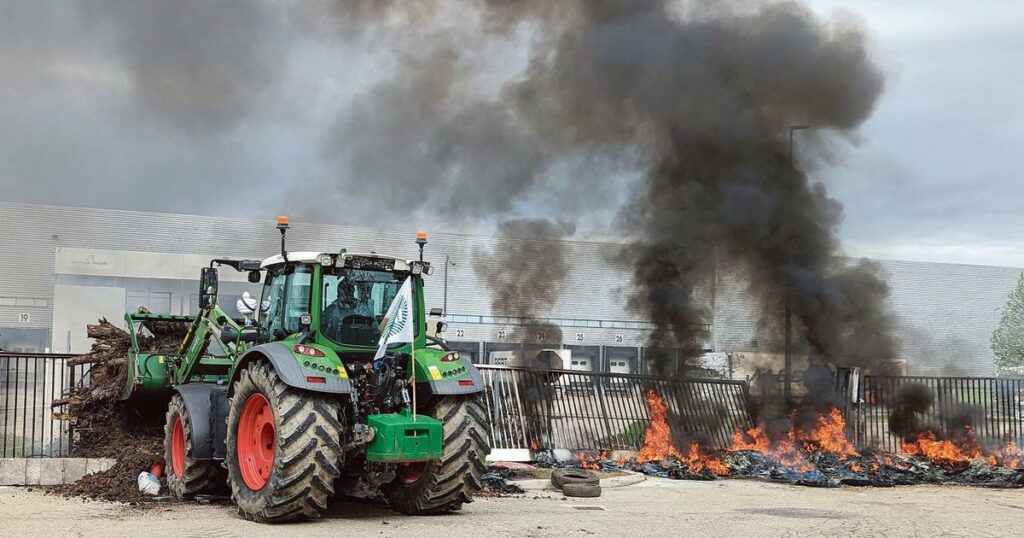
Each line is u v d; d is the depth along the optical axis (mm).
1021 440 18281
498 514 9781
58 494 10953
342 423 9156
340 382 8859
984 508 11203
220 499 10406
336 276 9773
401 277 10141
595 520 9227
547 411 16281
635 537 8102
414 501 9555
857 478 14328
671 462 15680
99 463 11953
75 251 47281
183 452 10633
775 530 8711
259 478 9148
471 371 9727
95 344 13039
